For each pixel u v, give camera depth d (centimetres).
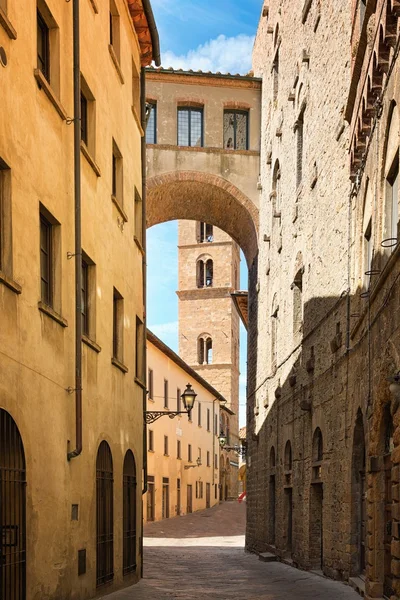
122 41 1852
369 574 1297
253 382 3400
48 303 1208
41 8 1198
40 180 1130
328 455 1844
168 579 1931
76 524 1277
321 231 1997
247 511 3409
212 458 7300
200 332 8362
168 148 3288
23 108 1059
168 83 3322
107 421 1546
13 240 1004
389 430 1257
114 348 1736
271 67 3041
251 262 3594
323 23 2023
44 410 1114
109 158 1647
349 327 1644
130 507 1795
